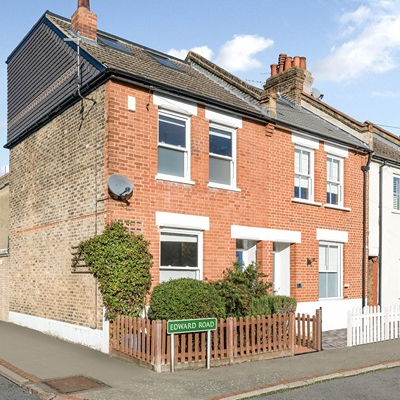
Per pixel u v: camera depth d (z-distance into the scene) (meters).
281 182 14.55
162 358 9.05
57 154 13.15
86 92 11.90
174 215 11.89
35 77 14.83
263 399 7.62
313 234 15.31
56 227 12.95
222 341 9.70
